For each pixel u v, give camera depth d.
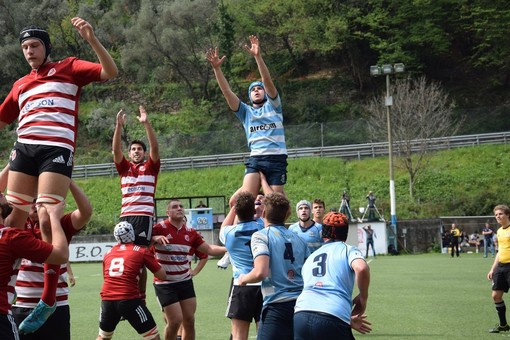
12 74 139.38
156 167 22.72
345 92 126.38
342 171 100.06
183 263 20.06
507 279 23.58
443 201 90.44
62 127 12.63
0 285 10.85
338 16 126.62
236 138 112.38
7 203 11.46
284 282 14.73
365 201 91.81
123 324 27.48
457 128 102.75
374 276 45.78
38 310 12.64
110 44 150.12
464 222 82.62
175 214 19.92
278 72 134.00
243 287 17.20
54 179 12.33
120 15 154.88
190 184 103.38
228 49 132.25
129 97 136.88
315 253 13.80
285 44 135.88
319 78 130.38
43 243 11.09
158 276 18.48
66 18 144.75
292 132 110.75
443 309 29.22
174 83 138.00
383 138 101.44
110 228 86.94
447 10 126.88
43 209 11.70
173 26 135.25
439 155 101.00
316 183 98.31
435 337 22.25
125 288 17.86
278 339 14.61
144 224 22.30
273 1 130.50
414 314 27.77
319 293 13.16
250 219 17.39
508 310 28.75
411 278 44.06
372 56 129.00
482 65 123.81
